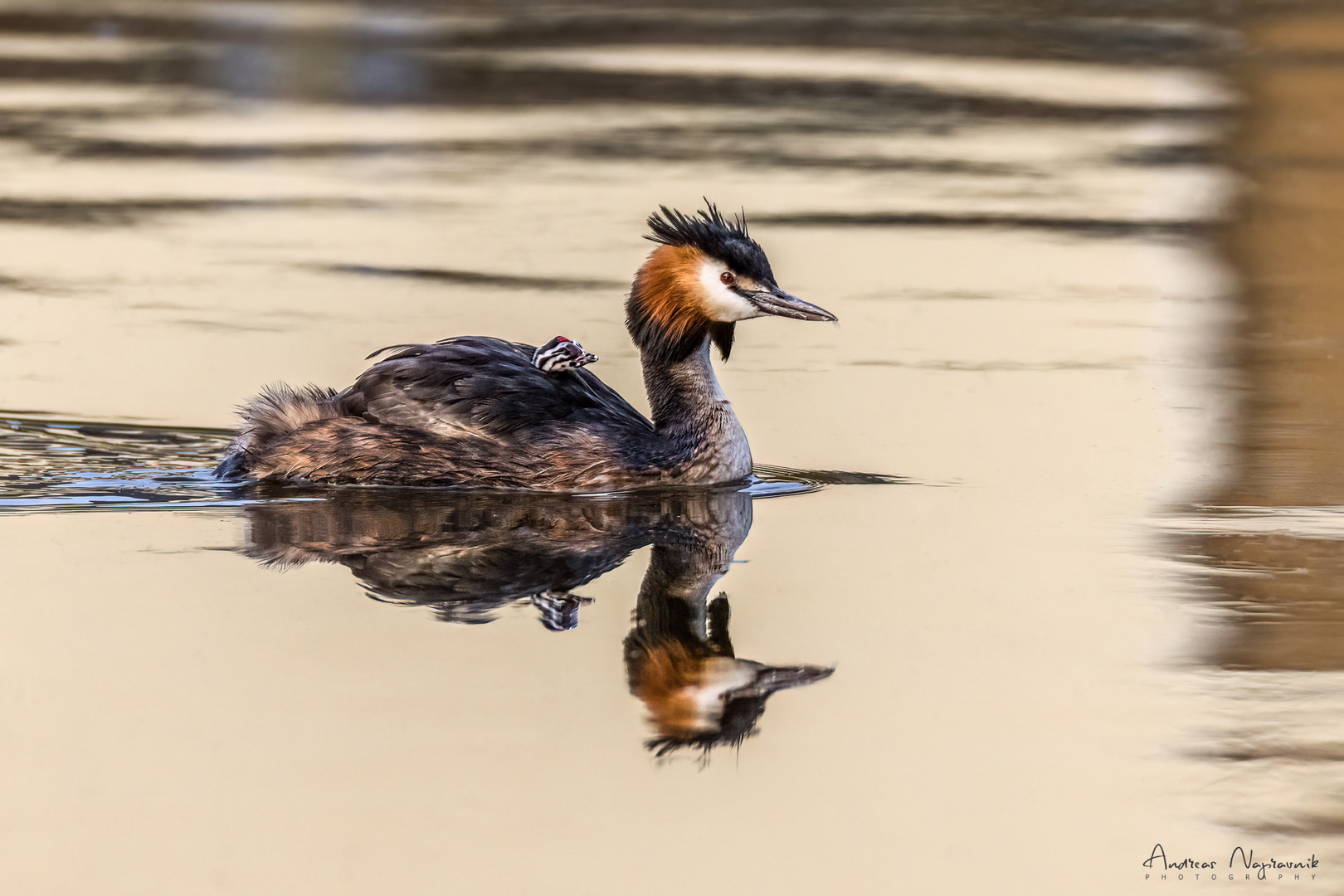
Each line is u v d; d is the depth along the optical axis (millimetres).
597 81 33062
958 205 23656
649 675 9195
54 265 19359
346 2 42938
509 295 18328
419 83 32562
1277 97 32312
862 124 29516
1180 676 9219
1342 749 8438
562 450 12438
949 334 17438
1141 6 43344
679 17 41250
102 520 11508
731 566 10852
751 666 9359
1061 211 23469
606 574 10680
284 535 11258
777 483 12797
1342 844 7656
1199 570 10758
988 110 30859
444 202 23016
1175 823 7836
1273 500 12203
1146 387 15508
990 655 9508
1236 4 43375
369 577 10516
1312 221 23141
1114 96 32219
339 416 12602
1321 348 16984
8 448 13141
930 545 11273
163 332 16734
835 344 17031
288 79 32719
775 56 36438
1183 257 21078
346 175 24641
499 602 10117
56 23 39094
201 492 12227
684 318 12898
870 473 13031
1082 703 8938
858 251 20969
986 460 13320
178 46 36312
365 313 17547
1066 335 17422
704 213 13352
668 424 12867
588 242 20844
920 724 8734
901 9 43094
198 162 25391
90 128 27688
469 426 12438
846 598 10305
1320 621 9922
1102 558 11000
